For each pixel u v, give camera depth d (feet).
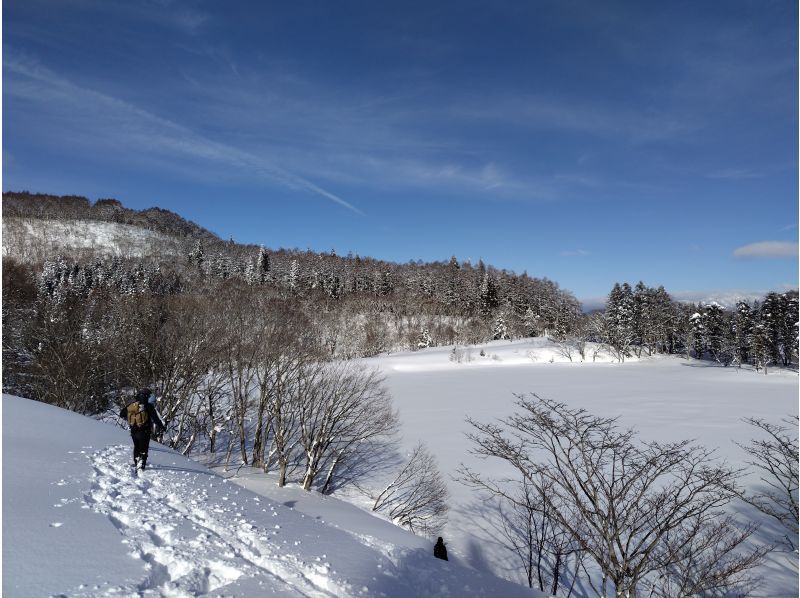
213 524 25.94
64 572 17.47
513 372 274.57
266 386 75.31
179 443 83.46
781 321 267.18
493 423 135.54
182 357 81.05
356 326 338.95
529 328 443.32
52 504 23.25
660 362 316.81
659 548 38.09
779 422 130.31
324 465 79.66
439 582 27.81
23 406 44.55
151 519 24.34
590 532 35.29
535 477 60.54
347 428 75.82
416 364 303.89
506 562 54.49
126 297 109.91
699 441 109.91
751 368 273.13
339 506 56.49
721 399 175.11
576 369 285.43
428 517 67.10
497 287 495.82
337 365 91.35
